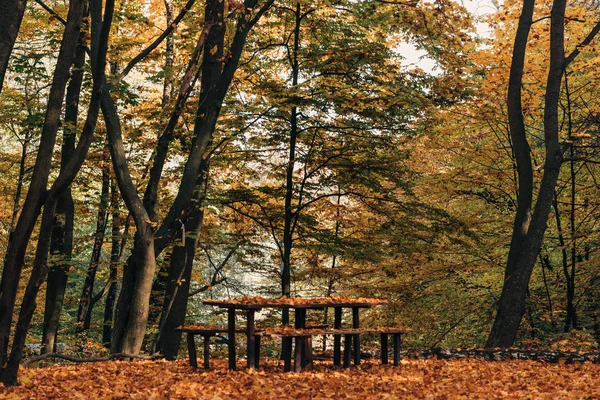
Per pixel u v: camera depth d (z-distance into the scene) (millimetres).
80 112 18172
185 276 13430
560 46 12828
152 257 10977
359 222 16297
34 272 7363
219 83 11938
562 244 15875
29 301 7344
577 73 16328
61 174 7320
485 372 8820
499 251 16750
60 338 17812
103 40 7492
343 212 16516
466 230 14664
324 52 13805
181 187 11492
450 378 8078
